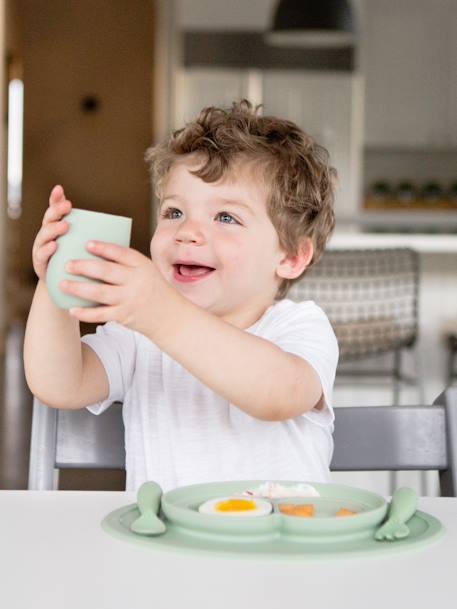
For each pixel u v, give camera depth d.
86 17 10.66
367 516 0.71
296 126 1.16
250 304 1.11
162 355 1.13
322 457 1.06
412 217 7.55
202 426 1.09
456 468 1.07
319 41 5.30
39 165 10.70
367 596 0.58
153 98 10.71
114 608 0.55
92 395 1.07
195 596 0.58
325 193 1.19
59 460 1.11
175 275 1.08
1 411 4.72
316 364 0.97
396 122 7.54
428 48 7.47
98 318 0.71
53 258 0.68
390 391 3.46
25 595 0.58
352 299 3.35
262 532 0.69
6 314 8.34
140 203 10.79
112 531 0.71
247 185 1.07
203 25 7.35
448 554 0.67
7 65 9.44
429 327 3.64
